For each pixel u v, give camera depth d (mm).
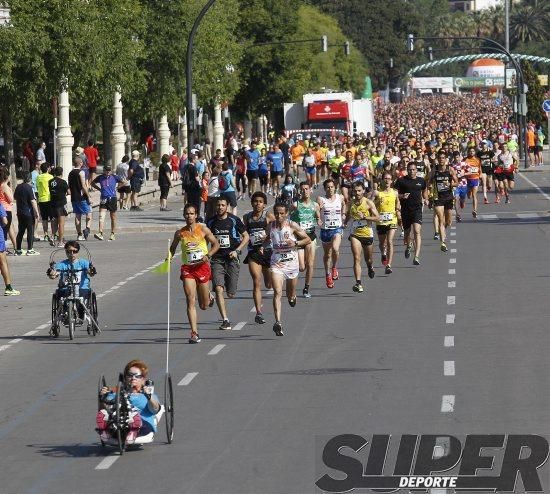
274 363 53500
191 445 39406
